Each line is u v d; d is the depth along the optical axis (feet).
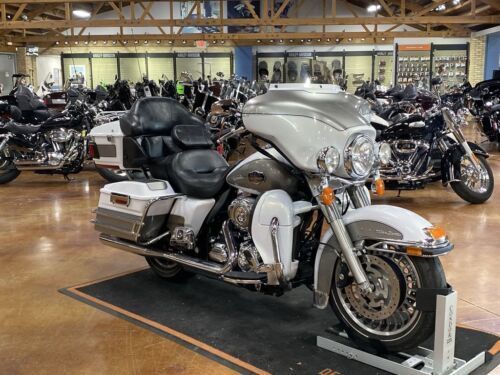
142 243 9.61
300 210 7.80
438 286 6.77
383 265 7.13
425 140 17.11
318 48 55.72
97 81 57.00
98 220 10.21
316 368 7.15
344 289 7.70
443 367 6.67
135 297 9.79
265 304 9.38
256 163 8.15
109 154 11.09
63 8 53.67
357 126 7.38
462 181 17.01
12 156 21.88
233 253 8.35
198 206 9.04
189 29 56.34
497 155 29.12
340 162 7.34
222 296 9.79
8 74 56.90
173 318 8.84
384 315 7.18
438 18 43.01
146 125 10.12
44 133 21.59
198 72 55.42
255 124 7.84
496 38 48.70
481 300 9.43
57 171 22.26
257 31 55.57
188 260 8.95
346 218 7.43
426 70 51.21
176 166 9.57
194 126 10.37
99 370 7.24
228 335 8.18
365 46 55.31
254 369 7.16
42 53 57.57
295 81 9.50
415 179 17.06
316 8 57.31
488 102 30.04
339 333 7.95
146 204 9.29
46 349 7.84
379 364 7.09
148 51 56.24
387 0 50.85
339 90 8.07
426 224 7.02
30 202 18.39
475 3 44.21
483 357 7.17
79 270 11.34
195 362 7.39
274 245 7.62
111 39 50.52
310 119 7.42
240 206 8.14
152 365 7.34
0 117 24.35
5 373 7.19
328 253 7.57
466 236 13.47
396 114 19.07
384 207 7.35
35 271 11.26
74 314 9.06
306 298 9.63
